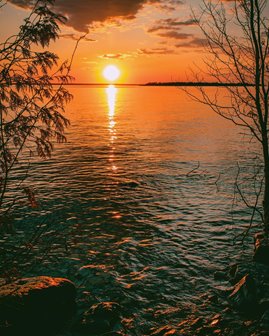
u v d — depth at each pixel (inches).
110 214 766.5
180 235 651.5
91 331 366.6
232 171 1151.6
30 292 360.8
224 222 714.8
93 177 1087.6
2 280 382.6
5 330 323.6
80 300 435.5
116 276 499.5
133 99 7514.8
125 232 666.8
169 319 394.9
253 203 831.1
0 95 233.5
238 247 593.9
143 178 1082.1
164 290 461.1
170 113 3676.2
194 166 1238.3
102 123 2751.0
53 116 248.4
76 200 858.1
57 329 371.6
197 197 889.5
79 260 546.9
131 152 1521.9
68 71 245.9
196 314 402.9
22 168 1171.9
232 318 387.9
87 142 1803.6
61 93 247.6
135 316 402.0
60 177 1080.8
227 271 507.8
